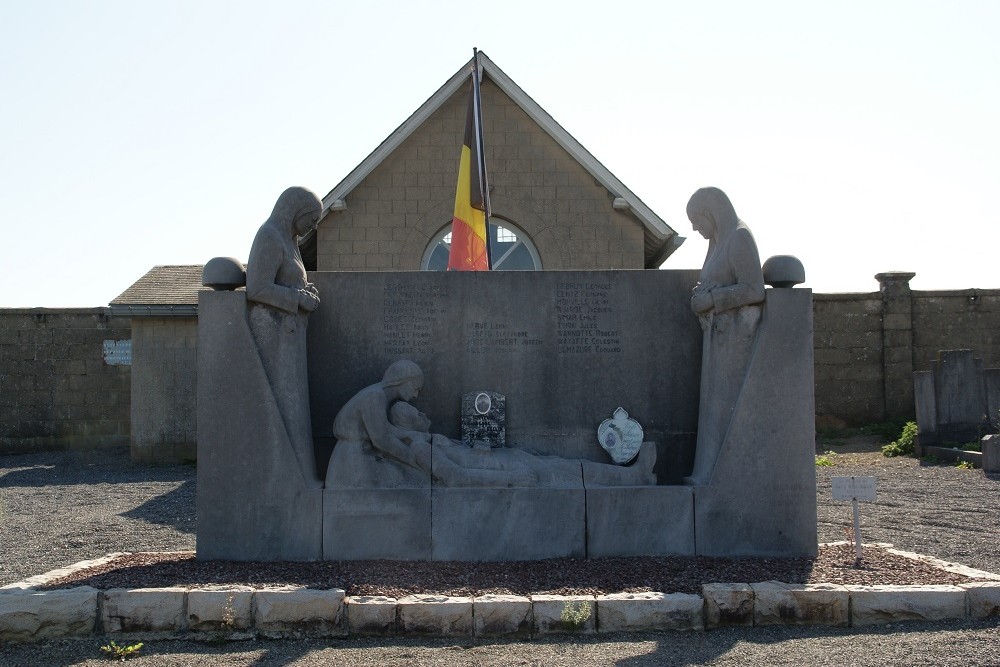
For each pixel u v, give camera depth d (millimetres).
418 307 9352
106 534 11148
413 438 8734
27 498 15062
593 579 7676
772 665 6102
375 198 19359
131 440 20141
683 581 7555
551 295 9422
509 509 8547
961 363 17625
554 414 9320
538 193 19391
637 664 6195
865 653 6277
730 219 9180
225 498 8539
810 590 7070
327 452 9211
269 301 8625
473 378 9312
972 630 6781
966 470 15586
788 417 8750
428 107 19094
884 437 20406
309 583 7449
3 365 22297
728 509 8648
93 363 22391
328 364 9281
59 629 6992
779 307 8836
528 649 6605
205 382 8609
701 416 9062
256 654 6578
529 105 19094
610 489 8617
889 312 21547
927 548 9516
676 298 9477
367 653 6551
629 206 19125
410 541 8508
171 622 7020
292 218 9023
